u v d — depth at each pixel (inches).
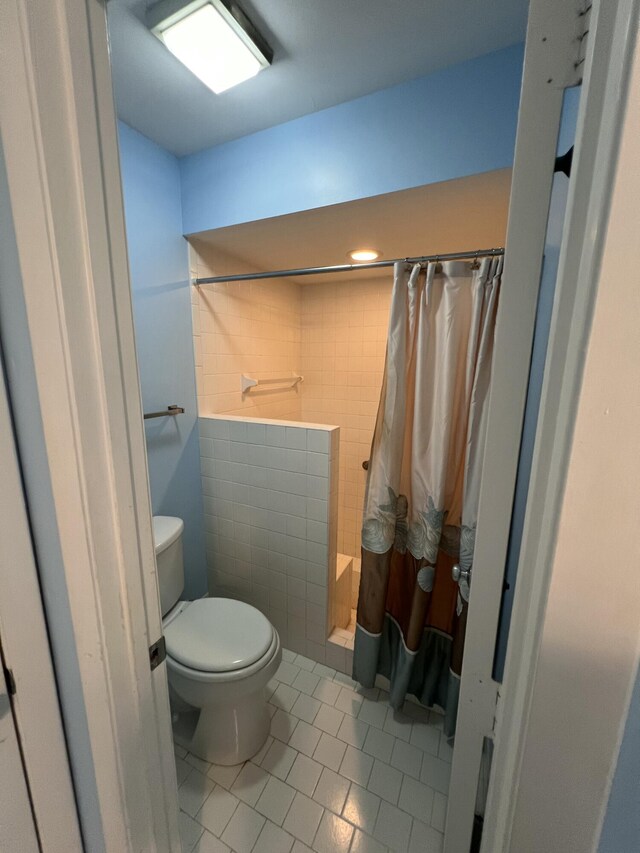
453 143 40.9
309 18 34.6
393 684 54.0
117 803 24.3
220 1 32.3
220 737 46.0
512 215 18.9
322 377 95.9
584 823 14.9
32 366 19.1
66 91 17.1
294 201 50.5
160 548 50.8
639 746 13.2
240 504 66.8
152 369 57.9
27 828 22.1
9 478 20.3
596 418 11.8
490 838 21.0
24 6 15.6
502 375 20.8
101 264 19.6
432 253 69.1
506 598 23.5
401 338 47.6
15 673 21.0
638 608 12.5
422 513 49.8
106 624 22.1
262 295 81.2
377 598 53.6
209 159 56.0
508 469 21.7
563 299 13.9
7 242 18.1
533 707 14.9
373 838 39.7
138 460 23.2
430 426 48.3
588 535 12.6
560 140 17.2
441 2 33.0
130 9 34.0
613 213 10.6
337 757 48.1
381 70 40.7
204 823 41.0
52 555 21.4
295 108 46.8
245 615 52.5
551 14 16.2
